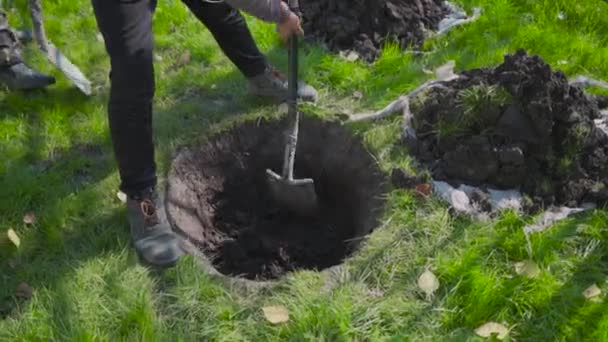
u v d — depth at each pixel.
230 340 2.42
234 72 3.86
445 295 2.55
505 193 3.02
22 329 2.47
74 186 3.12
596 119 3.23
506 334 2.40
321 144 3.40
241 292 2.59
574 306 2.50
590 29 4.18
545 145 2.99
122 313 2.51
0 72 3.71
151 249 2.69
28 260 2.78
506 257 2.72
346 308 2.48
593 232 2.79
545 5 4.35
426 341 2.40
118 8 2.42
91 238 2.85
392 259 2.70
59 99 3.65
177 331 2.46
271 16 2.64
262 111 3.51
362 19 4.08
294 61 2.96
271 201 3.39
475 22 4.18
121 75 2.45
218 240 3.18
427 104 3.21
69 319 2.49
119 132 2.56
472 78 3.22
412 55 3.96
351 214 3.24
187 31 4.20
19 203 3.01
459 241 2.78
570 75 3.78
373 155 3.21
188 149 3.29
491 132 3.04
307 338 2.40
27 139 3.39
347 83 3.71
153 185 2.75
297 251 3.17
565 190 2.96
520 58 3.06
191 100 3.67
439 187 3.02
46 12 4.30
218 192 3.33
